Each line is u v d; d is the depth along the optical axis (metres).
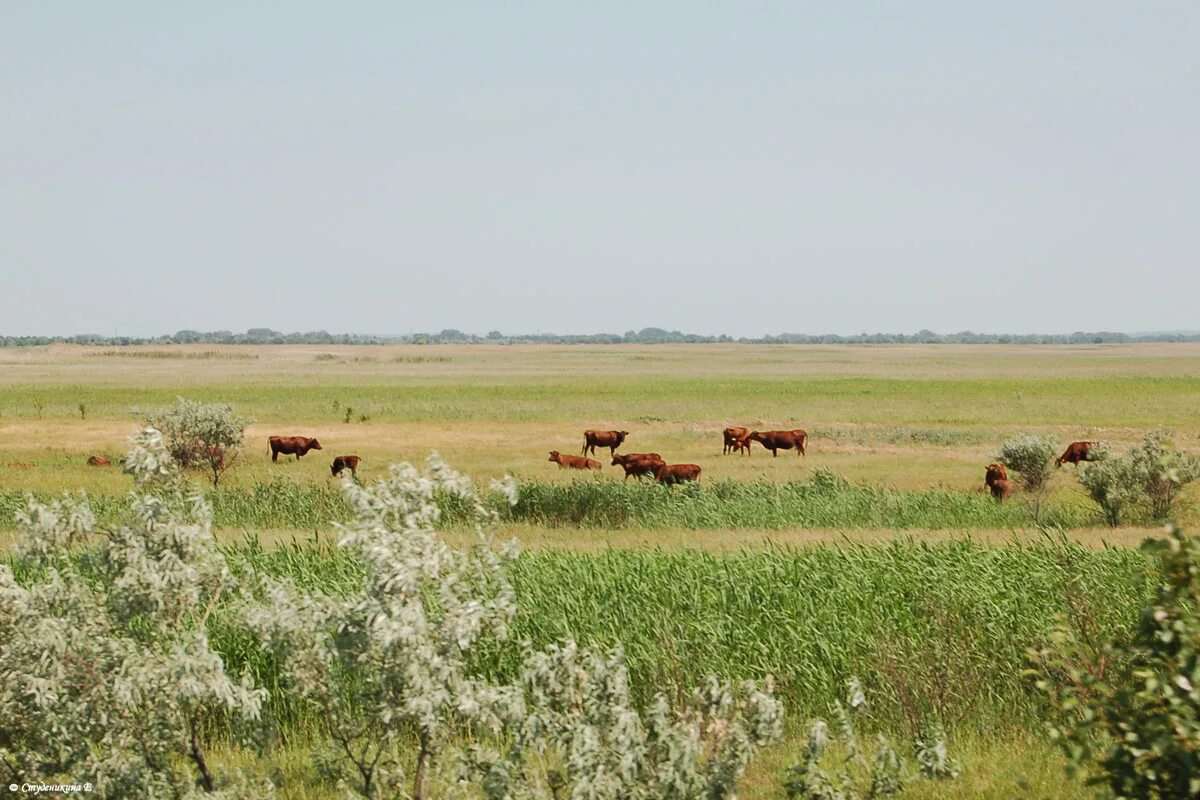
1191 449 62.25
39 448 61.22
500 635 9.14
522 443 67.12
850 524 35.78
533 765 11.12
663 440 70.44
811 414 91.94
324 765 10.45
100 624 9.41
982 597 19.30
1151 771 7.62
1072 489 45.25
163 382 154.75
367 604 8.45
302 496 37.81
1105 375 172.50
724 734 9.05
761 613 18.80
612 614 18.69
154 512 9.16
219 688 8.80
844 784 10.63
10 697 9.13
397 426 78.56
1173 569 7.82
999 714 15.76
